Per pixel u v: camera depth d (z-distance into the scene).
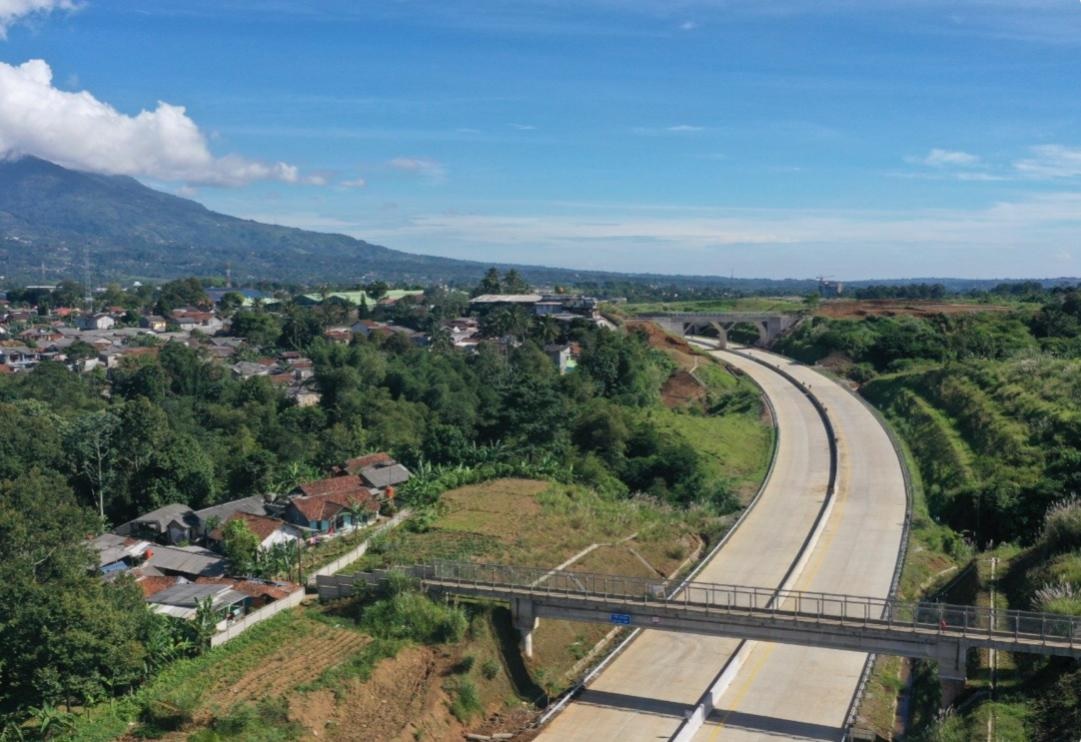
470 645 44.94
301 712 38.06
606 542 61.19
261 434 92.12
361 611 47.84
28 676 37.78
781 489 74.94
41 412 88.69
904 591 52.66
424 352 130.62
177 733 36.22
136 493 78.19
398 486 77.50
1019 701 36.81
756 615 41.78
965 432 84.75
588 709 41.53
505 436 89.94
